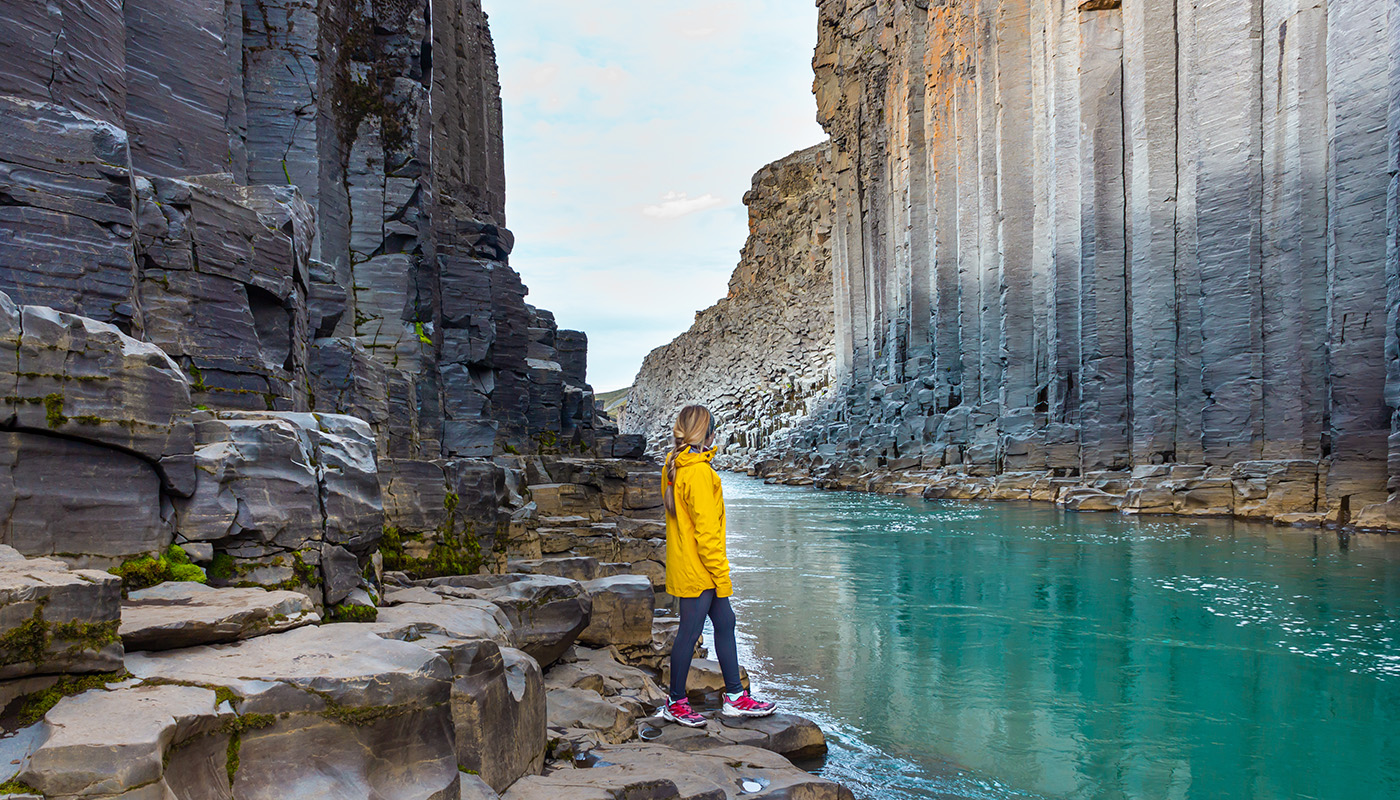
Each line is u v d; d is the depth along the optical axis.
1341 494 16.20
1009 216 29.73
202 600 2.89
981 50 31.73
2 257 3.92
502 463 10.20
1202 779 4.38
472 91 22.55
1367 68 16.08
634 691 5.24
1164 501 19.88
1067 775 4.45
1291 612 8.41
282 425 3.54
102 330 2.96
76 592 2.21
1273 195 18.69
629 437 21.73
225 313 5.21
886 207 44.81
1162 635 7.56
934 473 32.09
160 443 3.10
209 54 6.93
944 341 35.91
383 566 5.30
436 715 2.66
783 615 8.70
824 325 67.62
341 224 10.95
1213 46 20.11
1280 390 18.38
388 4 11.68
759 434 65.94
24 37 4.84
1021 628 7.96
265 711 2.30
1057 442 25.59
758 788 3.76
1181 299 21.44
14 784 1.80
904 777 4.42
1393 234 15.17
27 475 2.76
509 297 15.75
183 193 5.02
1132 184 22.86
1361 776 4.41
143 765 1.87
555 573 6.84
